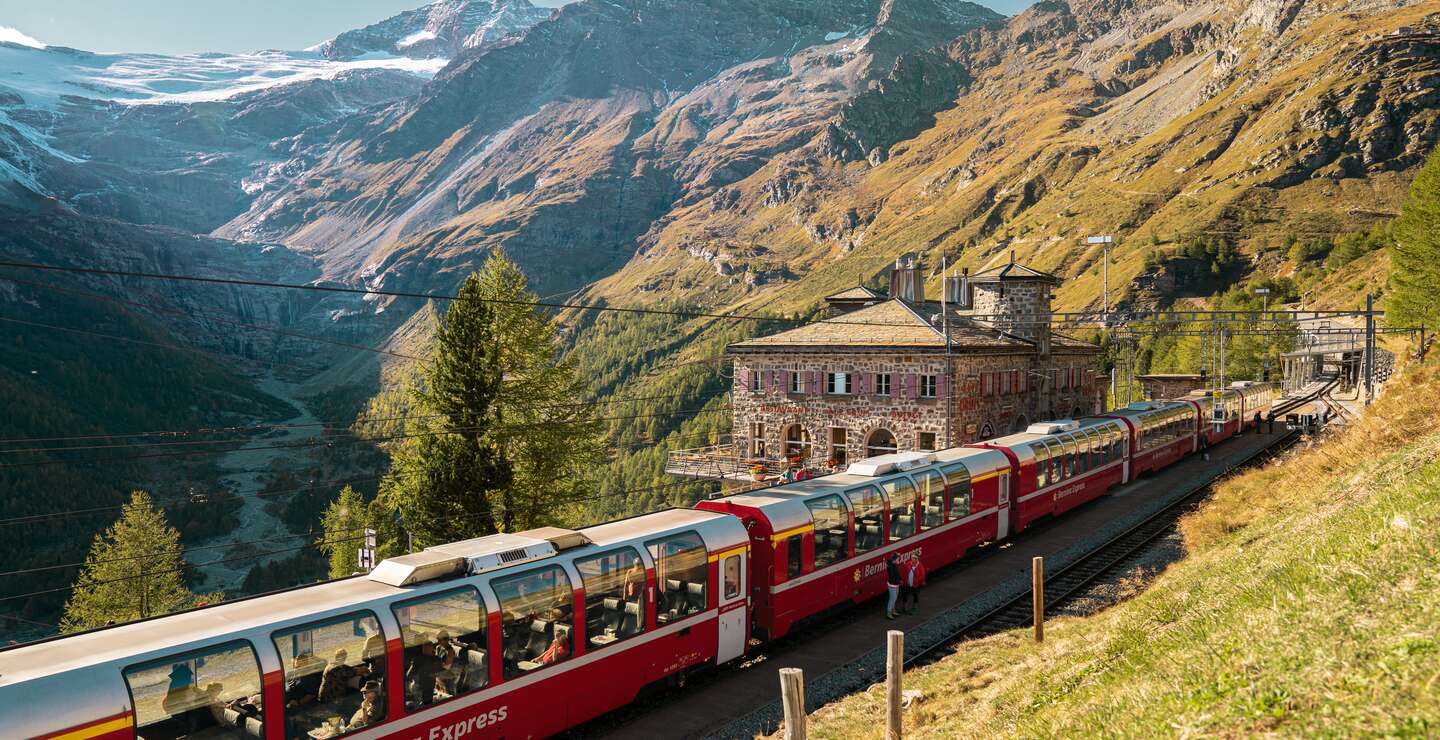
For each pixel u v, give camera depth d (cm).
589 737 1877
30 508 14862
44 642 1300
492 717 1645
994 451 3484
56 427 19212
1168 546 3170
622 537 1973
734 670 2259
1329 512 1830
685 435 14975
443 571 1645
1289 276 18688
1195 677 985
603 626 1866
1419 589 945
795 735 1128
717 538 2155
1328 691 789
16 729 1118
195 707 1278
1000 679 1761
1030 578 2958
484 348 3872
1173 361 11981
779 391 5491
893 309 5516
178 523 16050
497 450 3875
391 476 4038
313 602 1488
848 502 2611
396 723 1502
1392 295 7556
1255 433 6706
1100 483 4331
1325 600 1030
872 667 2209
